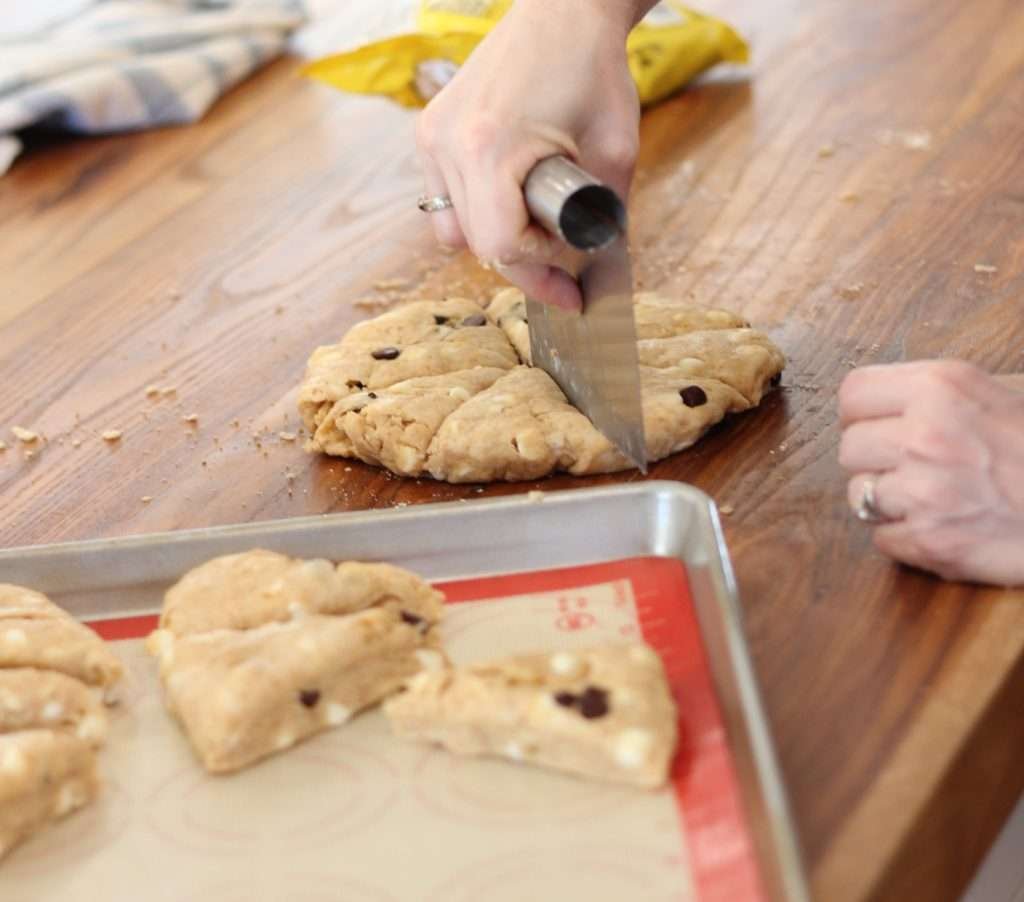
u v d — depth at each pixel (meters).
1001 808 0.73
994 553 0.75
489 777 0.70
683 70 1.24
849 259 1.02
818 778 0.68
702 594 0.76
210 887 0.67
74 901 0.67
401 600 0.77
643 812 0.68
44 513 0.89
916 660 0.73
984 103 1.18
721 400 0.87
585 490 0.80
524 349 0.93
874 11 1.35
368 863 0.67
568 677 0.71
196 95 1.33
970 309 0.96
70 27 1.42
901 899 0.66
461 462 0.85
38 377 1.01
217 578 0.78
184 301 1.07
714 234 1.06
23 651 0.75
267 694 0.71
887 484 0.76
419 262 1.08
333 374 0.91
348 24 1.50
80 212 1.21
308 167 1.23
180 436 0.93
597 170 0.85
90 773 0.71
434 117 0.83
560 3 0.84
